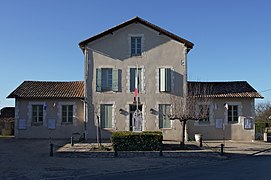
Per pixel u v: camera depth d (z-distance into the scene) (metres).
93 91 26.97
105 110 26.92
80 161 16.45
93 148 20.52
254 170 13.73
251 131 28.02
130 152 18.88
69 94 27.58
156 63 27.30
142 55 27.30
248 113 28.11
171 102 26.03
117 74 27.08
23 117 27.41
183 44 27.48
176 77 27.28
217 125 27.92
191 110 23.22
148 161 16.69
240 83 30.14
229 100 28.22
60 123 27.44
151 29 27.48
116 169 14.30
